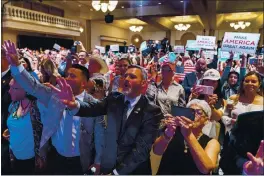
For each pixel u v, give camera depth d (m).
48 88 1.63
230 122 1.63
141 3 13.63
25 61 1.86
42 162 1.66
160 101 2.22
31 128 1.68
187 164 1.35
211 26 17.08
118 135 1.43
